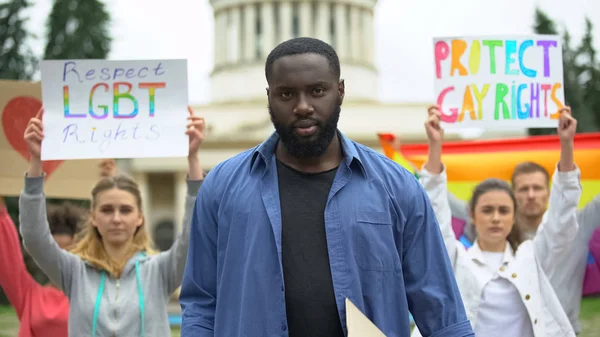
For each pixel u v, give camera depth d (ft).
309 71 8.82
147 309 13.34
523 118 15.81
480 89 15.85
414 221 9.38
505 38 15.90
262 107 143.23
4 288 14.89
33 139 13.24
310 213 9.05
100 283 13.51
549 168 18.79
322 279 8.87
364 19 165.99
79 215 17.52
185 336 9.44
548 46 15.93
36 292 14.92
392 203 9.23
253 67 159.12
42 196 13.12
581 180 17.99
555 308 14.07
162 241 143.95
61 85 13.76
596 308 52.54
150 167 132.46
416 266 9.40
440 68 15.96
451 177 19.31
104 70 13.83
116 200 13.70
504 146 19.24
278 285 8.86
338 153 9.41
